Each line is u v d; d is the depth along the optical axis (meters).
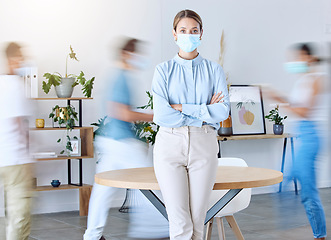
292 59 7.86
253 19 7.69
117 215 6.08
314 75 4.49
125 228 5.34
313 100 4.41
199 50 7.35
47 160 6.41
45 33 6.38
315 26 8.08
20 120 3.58
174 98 2.65
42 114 6.38
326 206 6.43
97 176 2.99
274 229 5.19
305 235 4.90
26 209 3.68
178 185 2.52
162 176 2.54
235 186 2.68
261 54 7.73
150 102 6.40
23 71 3.79
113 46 6.71
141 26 6.90
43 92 6.37
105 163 4.58
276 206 6.53
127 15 6.81
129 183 2.73
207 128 2.59
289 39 7.91
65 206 6.53
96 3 6.64
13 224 3.67
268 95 7.75
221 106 2.61
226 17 7.52
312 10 8.07
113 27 6.73
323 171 8.02
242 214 6.02
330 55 7.91
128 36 6.81
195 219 2.57
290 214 5.98
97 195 4.20
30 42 6.30
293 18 7.95
